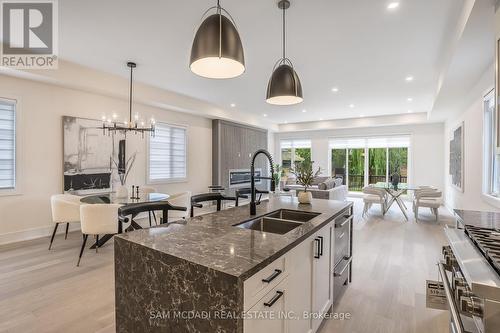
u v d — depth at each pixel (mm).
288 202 2740
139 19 2846
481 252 1227
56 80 4043
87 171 4723
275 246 1309
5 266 3082
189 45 3480
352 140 9430
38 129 4172
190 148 6848
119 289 1416
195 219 1913
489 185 3689
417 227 5098
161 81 5027
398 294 2543
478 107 4027
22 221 4043
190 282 1125
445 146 7664
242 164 8344
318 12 2682
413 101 6395
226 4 2551
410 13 2688
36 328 1981
